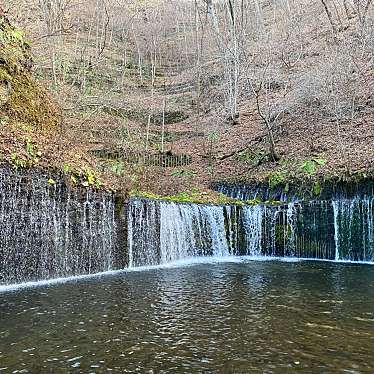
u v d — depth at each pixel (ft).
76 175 35.45
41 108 41.81
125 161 62.59
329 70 66.74
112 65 105.81
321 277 33.22
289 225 47.09
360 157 49.60
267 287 29.09
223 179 62.75
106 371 15.14
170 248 43.75
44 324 20.33
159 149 72.74
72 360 16.08
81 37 110.01
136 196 43.83
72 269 33.83
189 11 147.13
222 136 75.87
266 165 60.90
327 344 17.63
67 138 44.65
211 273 35.37
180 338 18.43
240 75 83.51
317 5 104.17
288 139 63.82
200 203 48.96
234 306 23.76
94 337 18.54
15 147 32.37
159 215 42.68
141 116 84.74
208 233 47.93
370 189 44.78
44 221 31.96
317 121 64.28
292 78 77.61
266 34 94.94
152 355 16.52
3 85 37.27
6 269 29.27
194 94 97.66
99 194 36.63
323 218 45.01
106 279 32.32
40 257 31.55
